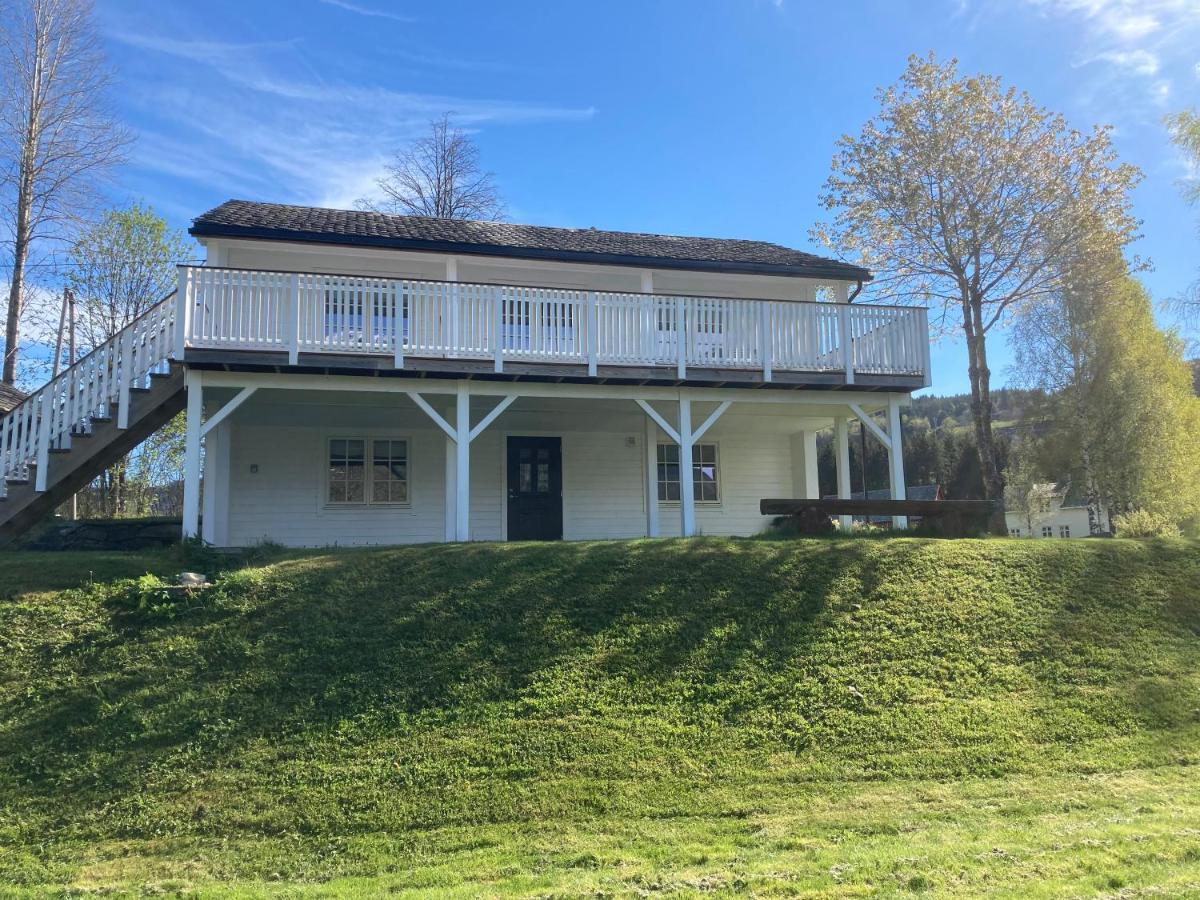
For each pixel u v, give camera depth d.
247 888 5.22
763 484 17.62
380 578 9.49
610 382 13.10
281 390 12.01
